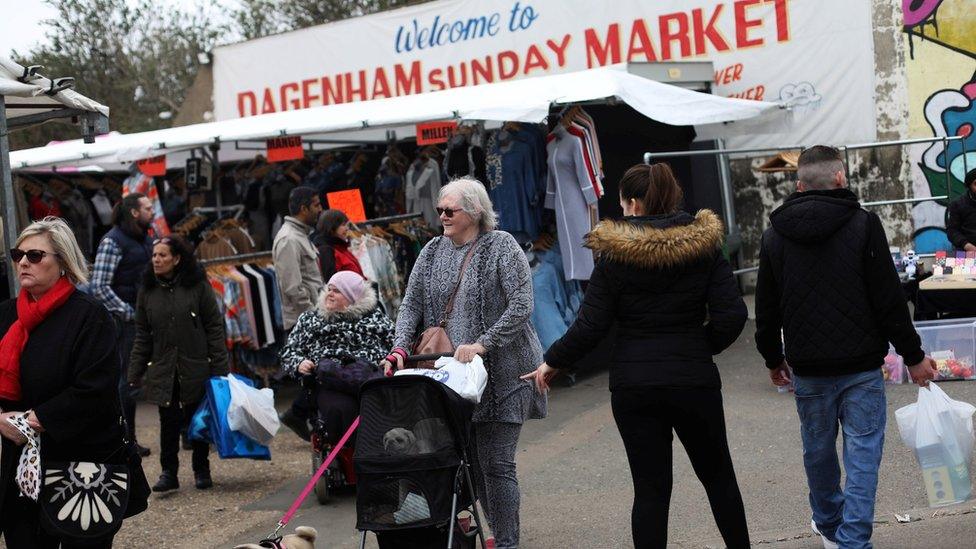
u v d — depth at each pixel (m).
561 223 9.22
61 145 12.78
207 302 7.02
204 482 7.24
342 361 6.50
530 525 5.80
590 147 9.13
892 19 11.64
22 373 4.00
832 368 4.26
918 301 8.59
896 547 4.83
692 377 4.04
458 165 9.78
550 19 14.15
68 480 4.02
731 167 13.12
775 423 7.40
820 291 4.24
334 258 8.46
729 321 4.03
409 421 4.33
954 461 4.75
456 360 4.59
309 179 13.39
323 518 6.36
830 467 4.48
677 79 11.90
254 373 9.95
